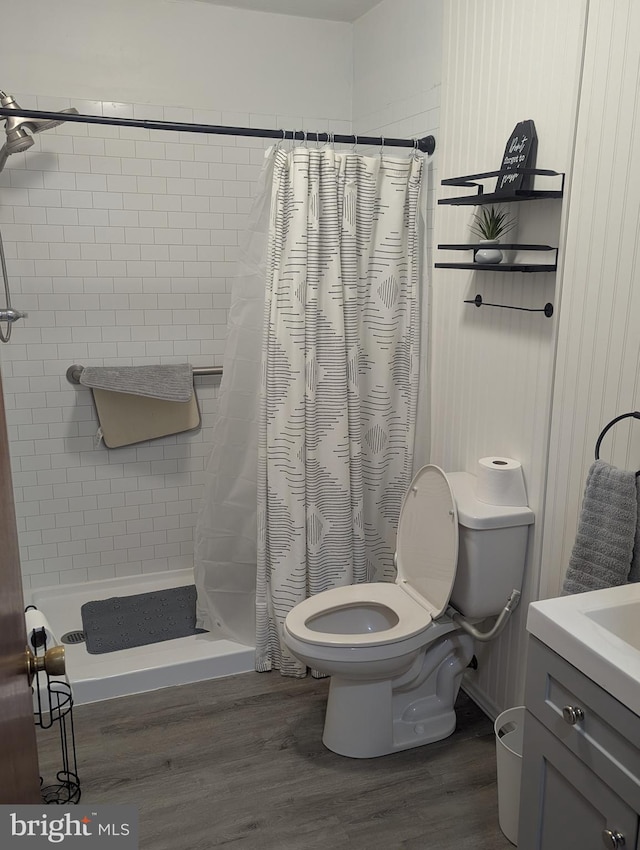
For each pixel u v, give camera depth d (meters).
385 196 2.55
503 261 2.21
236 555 2.77
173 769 2.21
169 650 2.74
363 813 2.04
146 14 2.93
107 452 3.22
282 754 2.29
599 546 1.73
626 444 1.77
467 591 2.21
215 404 3.36
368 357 2.66
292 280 2.47
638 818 1.19
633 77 1.68
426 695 2.41
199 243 3.18
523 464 2.22
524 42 2.06
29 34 2.81
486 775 2.21
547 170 1.95
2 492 0.87
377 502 2.77
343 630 2.41
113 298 3.11
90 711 2.50
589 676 1.26
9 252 2.93
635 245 1.71
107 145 2.97
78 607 3.15
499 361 2.31
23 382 3.04
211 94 3.08
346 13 3.10
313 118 3.26
